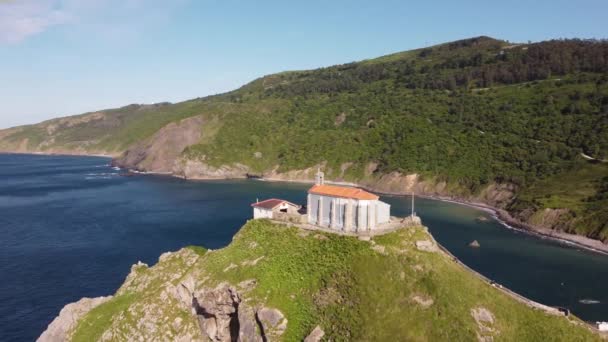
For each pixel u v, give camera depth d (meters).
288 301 70.50
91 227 171.50
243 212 195.12
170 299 82.88
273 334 67.06
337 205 86.69
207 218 183.88
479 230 163.38
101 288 112.75
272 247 83.25
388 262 73.06
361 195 84.88
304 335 66.06
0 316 98.00
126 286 94.06
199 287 79.75
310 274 74.06
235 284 76.81
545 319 67.56
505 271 119.56
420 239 78.81
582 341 65.06
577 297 102.62
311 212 91.62
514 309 68.50
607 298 102.19
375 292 68.81
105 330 81.69
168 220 181.00
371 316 66.00
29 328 93.44
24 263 130.00
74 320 87.81
